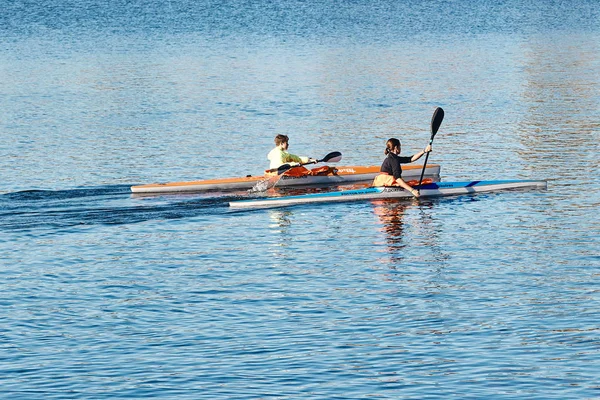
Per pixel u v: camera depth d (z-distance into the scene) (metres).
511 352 26.02
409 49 135.12
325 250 37.59
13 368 25.62
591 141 62.62
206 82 99.81
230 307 30.64
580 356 25.58
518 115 75.56
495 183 48.00
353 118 75.69
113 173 55.41
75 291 32.78
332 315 29.59
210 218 43.41
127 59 124.81
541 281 32.75
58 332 28.55
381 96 87.94
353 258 36.34
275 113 78.62
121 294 32.31
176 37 155.38
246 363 25.62
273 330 28.31
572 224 40.72
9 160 59.59
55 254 37.66
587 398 22.92
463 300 30.83
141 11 198.75
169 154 61.59
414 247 37.78
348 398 23.20
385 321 28.89
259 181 49.00
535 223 41.06
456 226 40.97
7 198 47.62
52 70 113.06
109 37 156.50
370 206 45.16
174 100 86.81
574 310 29.48
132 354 26.53
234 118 76.56
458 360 25.55
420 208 44.56
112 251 38.03
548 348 26.27
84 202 46.75
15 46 143.25
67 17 189.12
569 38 150.12
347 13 196.50
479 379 24.20
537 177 51.38
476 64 115.25
